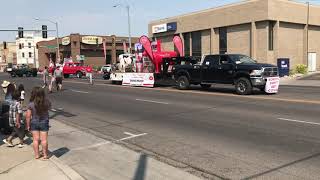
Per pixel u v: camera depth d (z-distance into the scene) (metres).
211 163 8.48
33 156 9.27
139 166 8.54
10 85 12.20
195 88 27.61
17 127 10.16
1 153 9.60
